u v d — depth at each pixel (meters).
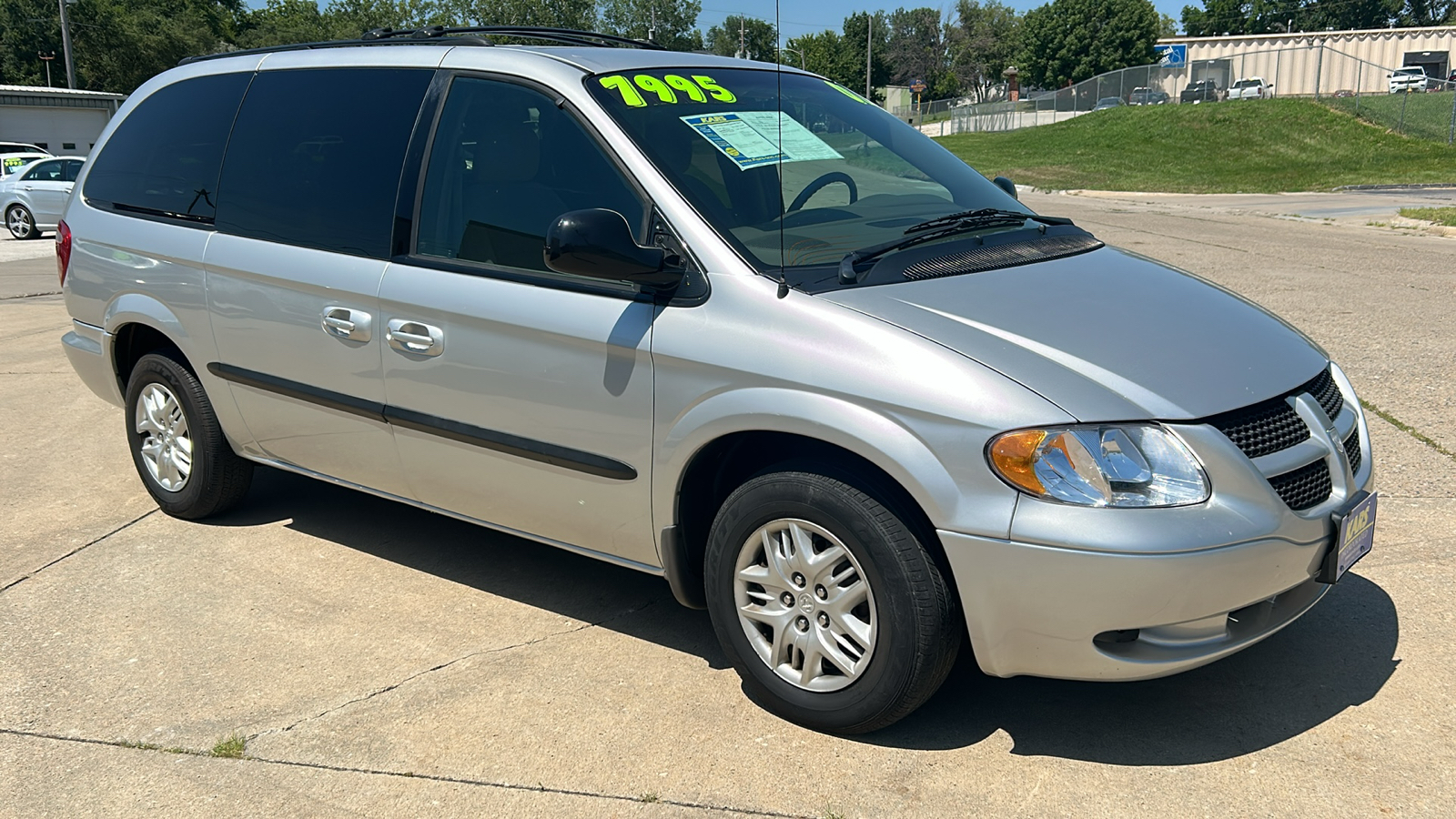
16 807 2.79
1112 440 2.59
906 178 3.75
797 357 2.83
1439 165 26.31
